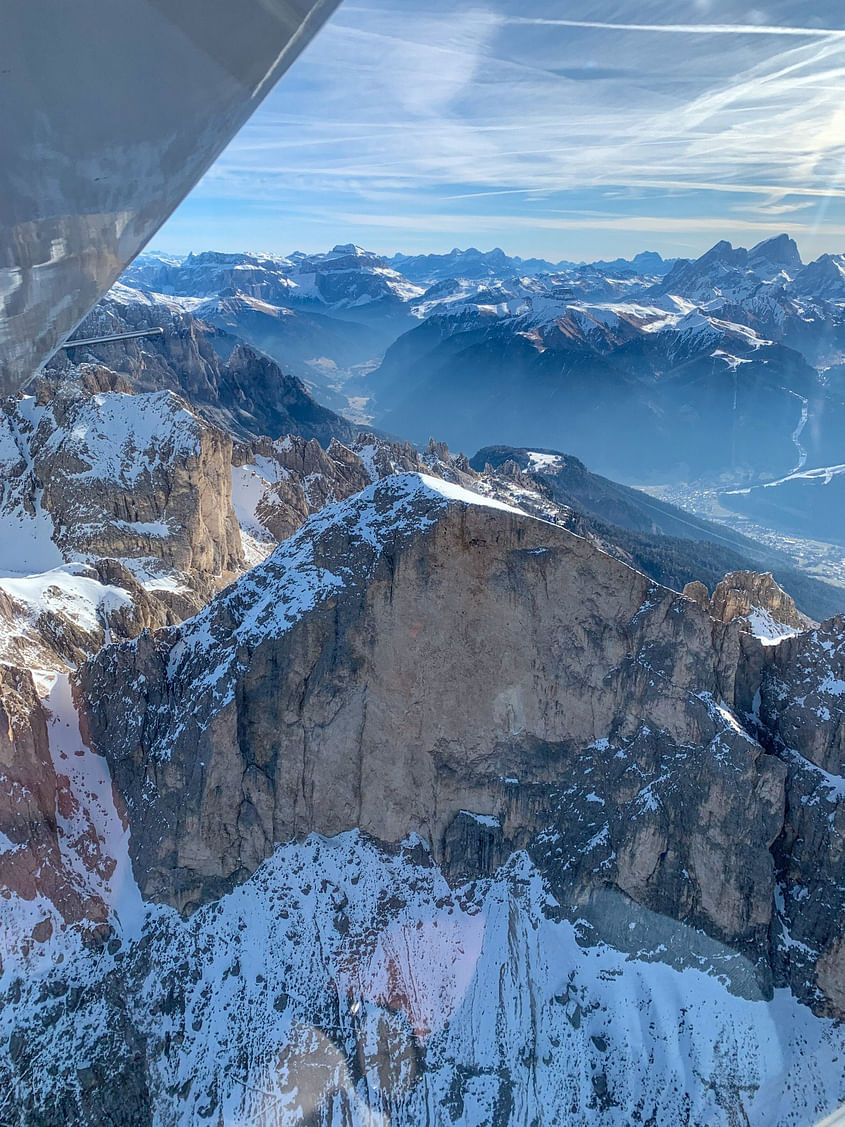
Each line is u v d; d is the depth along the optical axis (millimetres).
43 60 4355
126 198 5902
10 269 5562
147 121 5141
